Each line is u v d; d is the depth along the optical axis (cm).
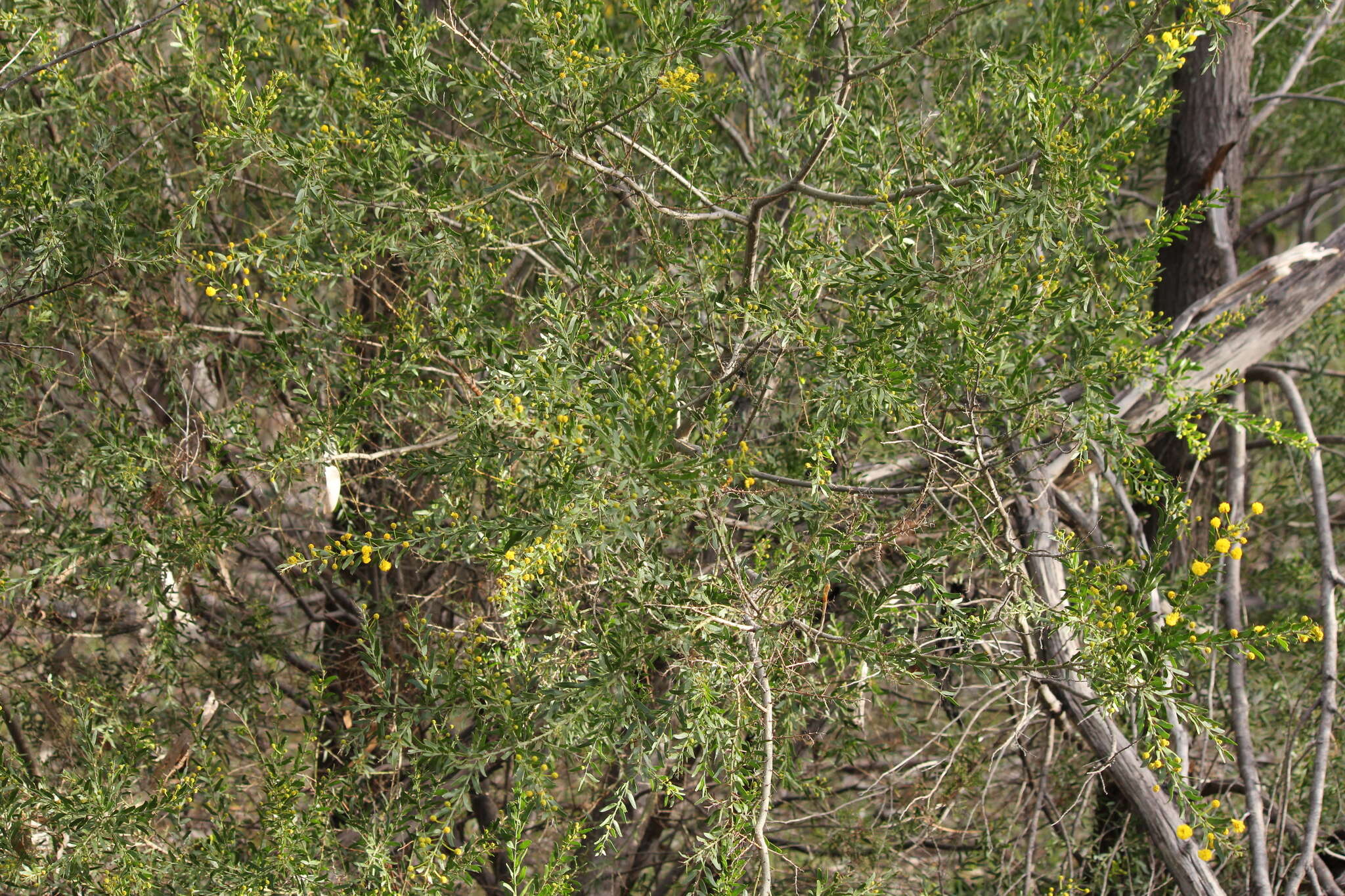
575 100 267
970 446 280
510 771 334
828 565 254
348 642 400
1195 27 252
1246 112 474
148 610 330
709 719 233
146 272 348
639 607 255
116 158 358
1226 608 361
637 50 281
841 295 298
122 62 351
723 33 256
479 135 296
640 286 269
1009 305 252
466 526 245
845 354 256
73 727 346
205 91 327
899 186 285
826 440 250
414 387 320
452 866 266
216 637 401
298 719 430
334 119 323
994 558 271
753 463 280
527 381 231
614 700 244
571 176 330
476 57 383
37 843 300
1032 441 285
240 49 340
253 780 369
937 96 356
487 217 296
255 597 417
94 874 295
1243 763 338
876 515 293
